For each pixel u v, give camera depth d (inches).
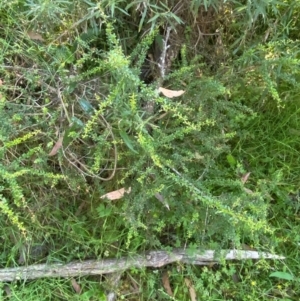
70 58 64.6
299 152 77.0
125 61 53.3
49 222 71.3
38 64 65.2
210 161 70.2
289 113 76.3
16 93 67.1
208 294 73.1
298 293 75.7
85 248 72.1
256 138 76.9
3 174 60.1
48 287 71.4
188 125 65.9
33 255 71.9
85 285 72.5
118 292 72.0
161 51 69.6
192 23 70.3
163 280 74.2
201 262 73.9
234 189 73.5
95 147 65.4
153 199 69.7
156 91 61.8
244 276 75.2
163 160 64.0
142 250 72.5
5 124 62.4
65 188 70.4
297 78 73.3
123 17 68.4
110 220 71.5
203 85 67.7
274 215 76.6
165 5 62.7
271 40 70.0
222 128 70.9
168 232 74.0
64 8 62.3
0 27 66.2
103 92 66.5
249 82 72.1
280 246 76.5
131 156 66.2
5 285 71.2
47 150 66.9
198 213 68.4
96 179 67.6
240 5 64.6
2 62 64.8
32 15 64.1
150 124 62.2
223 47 72.4
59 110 63.8
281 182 76.5
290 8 68.0
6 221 69.8
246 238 75.5
